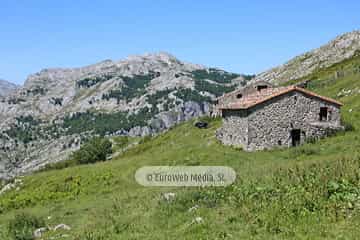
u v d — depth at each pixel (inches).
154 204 963.3
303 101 2244.1
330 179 767.7
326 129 2230.6
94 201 1603.1
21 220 1186.6
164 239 676.7
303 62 5885.8
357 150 1460.4
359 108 2534.5
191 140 3026.6
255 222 666.8
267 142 2198.6
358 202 656.4
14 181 2974.9
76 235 849.5
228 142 2400.3
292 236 588.7
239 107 2226.9
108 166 2541.8
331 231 580.4
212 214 753.6
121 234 762.8
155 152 2935.5
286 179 845.2
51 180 2500.0
